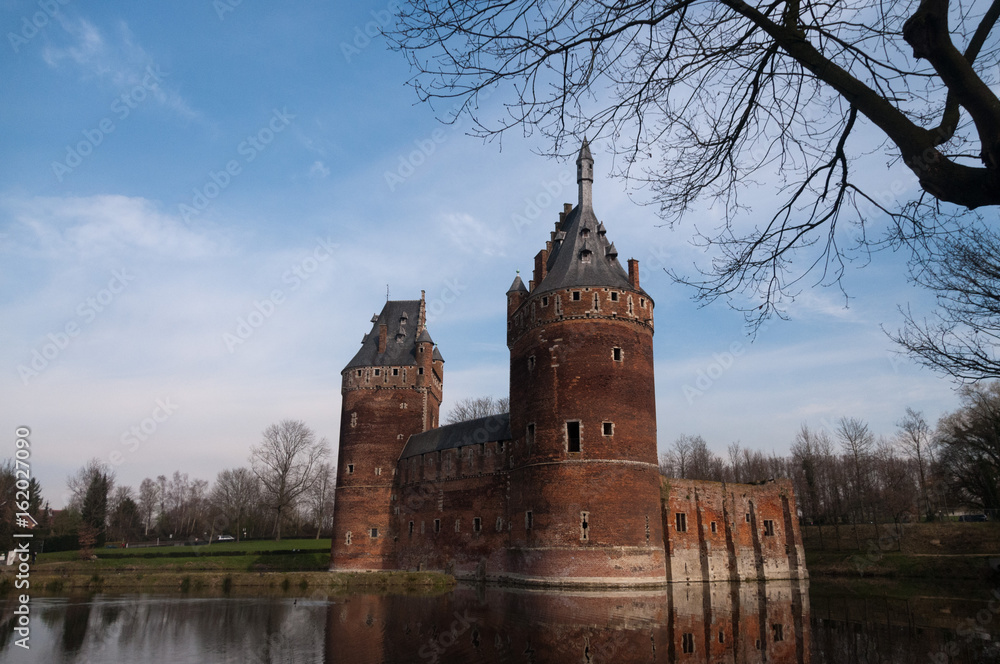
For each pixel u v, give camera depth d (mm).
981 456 63781
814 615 32344
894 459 95062
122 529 103812
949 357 15930
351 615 32531
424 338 70562
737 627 28406
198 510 122312
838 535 70812
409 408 69062
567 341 49500
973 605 35781
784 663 20812
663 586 47406
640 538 46625
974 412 61188
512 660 21422
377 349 71688
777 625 29000
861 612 33438
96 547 88750
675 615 32219
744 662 21047
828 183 9195
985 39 7039
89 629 28734
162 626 29469
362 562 65250
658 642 24656
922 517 82938
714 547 57531
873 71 8047
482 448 57125
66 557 75062
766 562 60469
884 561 60531
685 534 55969
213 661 21750
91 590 47125
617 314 49688
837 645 23875
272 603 38281
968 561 54344
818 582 55000
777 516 62812
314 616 32344
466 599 39625
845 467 89688
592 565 45406
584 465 46969
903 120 7000
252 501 108375
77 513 91875
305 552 73938
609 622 29734
